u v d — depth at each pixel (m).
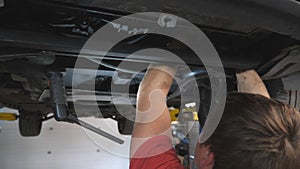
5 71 0.91
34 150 3.29
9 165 3.18
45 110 1.75
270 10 0.53
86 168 3.47
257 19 0.54
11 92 1.24
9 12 0.66
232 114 0.60
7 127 3.21
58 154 3.38
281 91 1.04
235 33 0.84
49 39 0.67
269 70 0.91
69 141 3.43
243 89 0.92
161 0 0.48
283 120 0.60
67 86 1.01
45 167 3.31
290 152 0.57
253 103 0.62
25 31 0.65
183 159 1.49
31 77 0.93
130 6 0.65
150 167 0.69
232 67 0.87
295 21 0.56
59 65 0.86
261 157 0.56
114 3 0.64
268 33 0.85
